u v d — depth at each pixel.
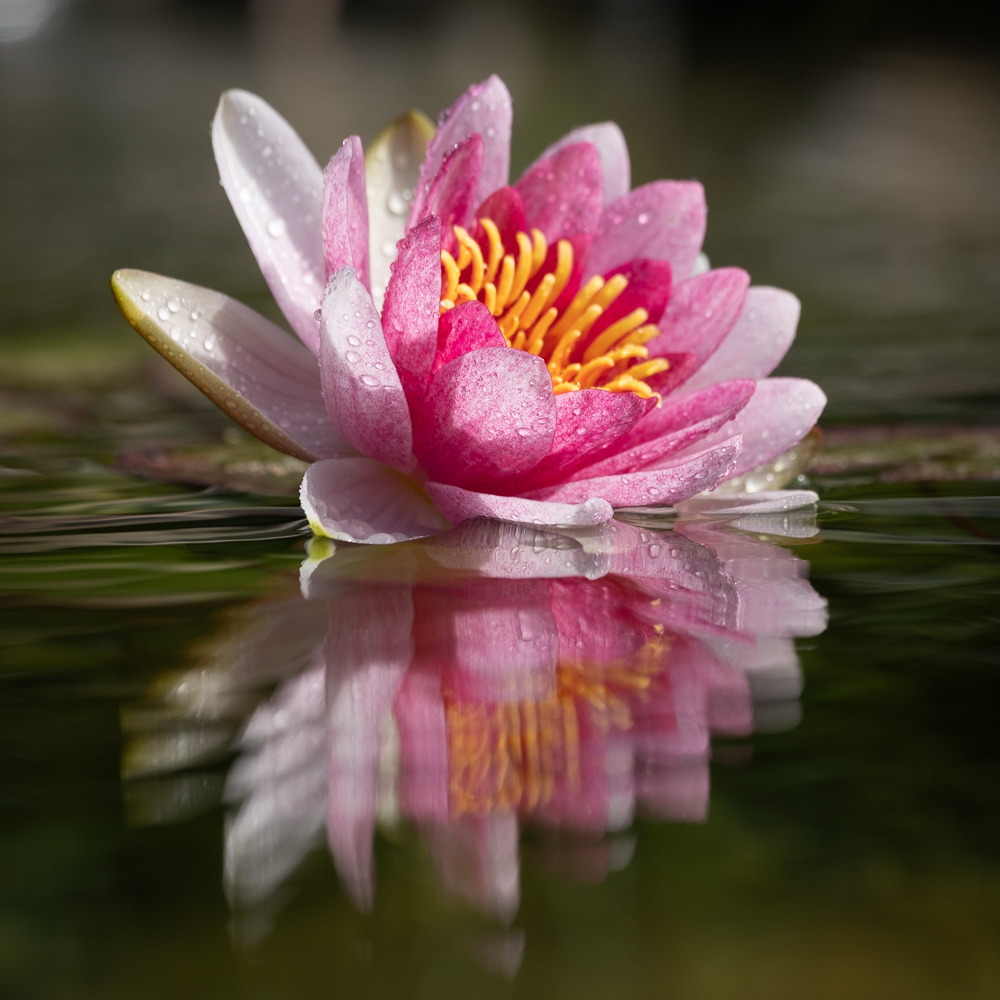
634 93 2.27
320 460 0.61
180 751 0.55
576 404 0.60
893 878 0.44
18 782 0.53
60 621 0.58
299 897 0.42
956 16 2.77
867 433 0.68
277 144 0.63
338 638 0.57
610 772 0.54
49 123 1.90
